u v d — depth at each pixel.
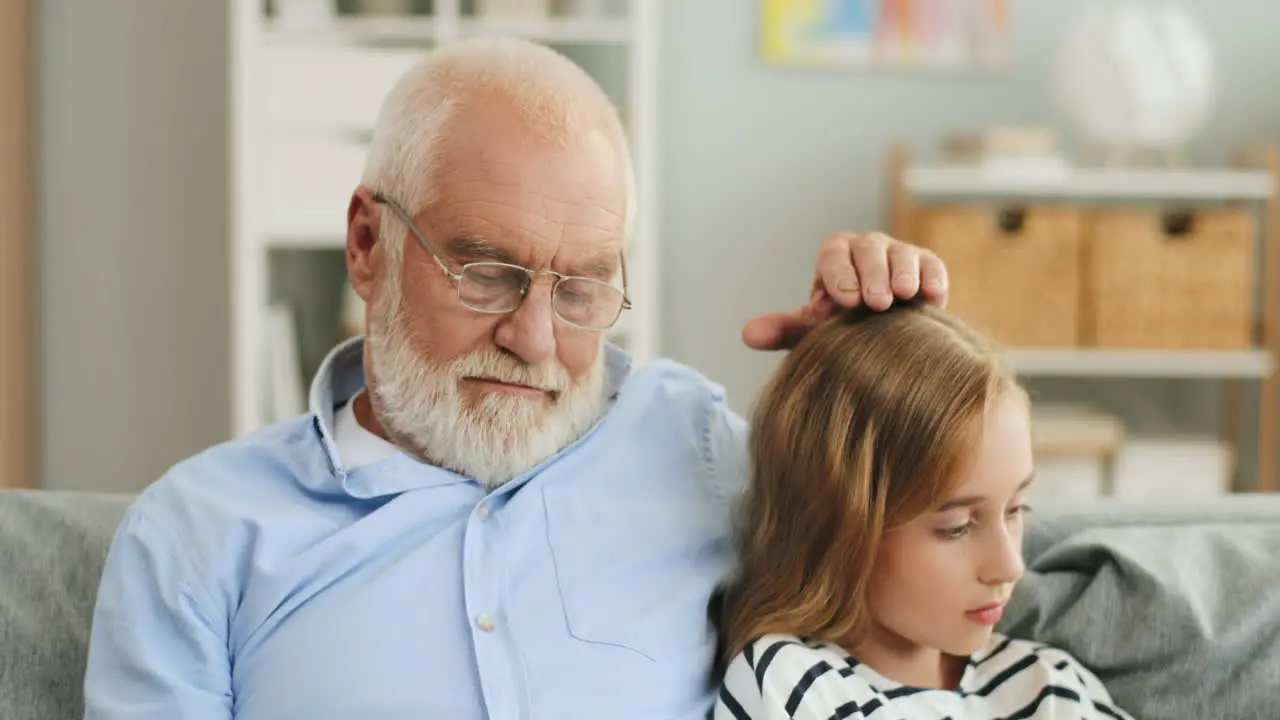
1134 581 1.29
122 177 3.46
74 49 3.43
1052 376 3.55
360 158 2.99
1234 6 3.49
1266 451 3.24
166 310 3.50
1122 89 3.16
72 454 3.52
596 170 1.24
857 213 3.54
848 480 1.19
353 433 1.34
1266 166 3.18
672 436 1.36
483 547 1.22
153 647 1.15
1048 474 3.17
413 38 3.12
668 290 3.56
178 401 3.52
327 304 3.31
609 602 1.22
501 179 1.21
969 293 3.13
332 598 1.19
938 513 1.16
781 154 3.53
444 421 1.24
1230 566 1.31
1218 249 3.14
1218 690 1.24
